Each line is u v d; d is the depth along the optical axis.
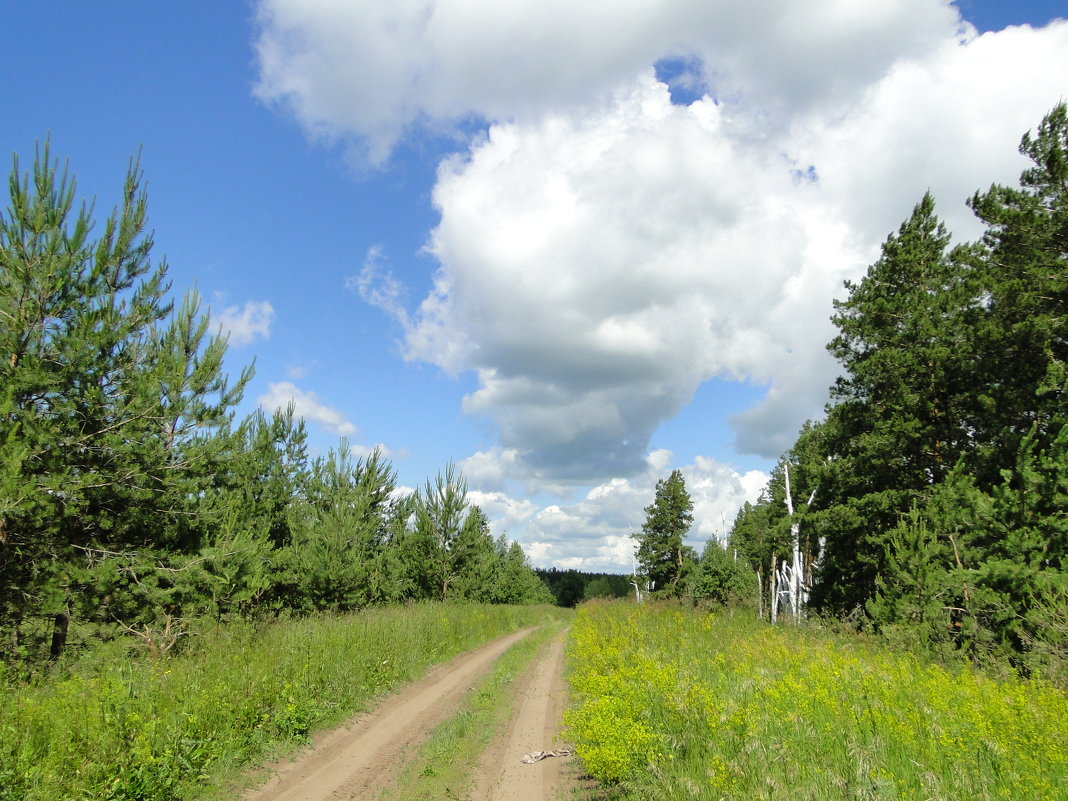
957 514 16.86
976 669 12.88
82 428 12.88
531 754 8.92
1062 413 18.33
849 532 28.80
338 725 10.52
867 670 9.91
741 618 21.55
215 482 17.22
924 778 5.41
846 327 28.53
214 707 8.88
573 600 99.19
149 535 14.66
